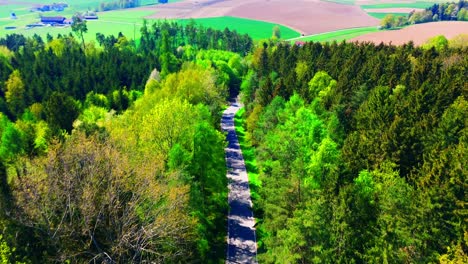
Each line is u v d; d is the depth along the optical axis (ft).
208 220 155.53
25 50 583.17
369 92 259.60
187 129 186.19
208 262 158.71
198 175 165.48
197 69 349.41
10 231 114.93
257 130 249.55
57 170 127.34
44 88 433.89
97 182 128.26
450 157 138.21
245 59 604.08
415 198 127.44
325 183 138.21
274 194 144.56
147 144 177.17
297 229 115.34
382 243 112.37
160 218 119.03
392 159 170.60
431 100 212.84
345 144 184.34
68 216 124.88
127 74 503.20
